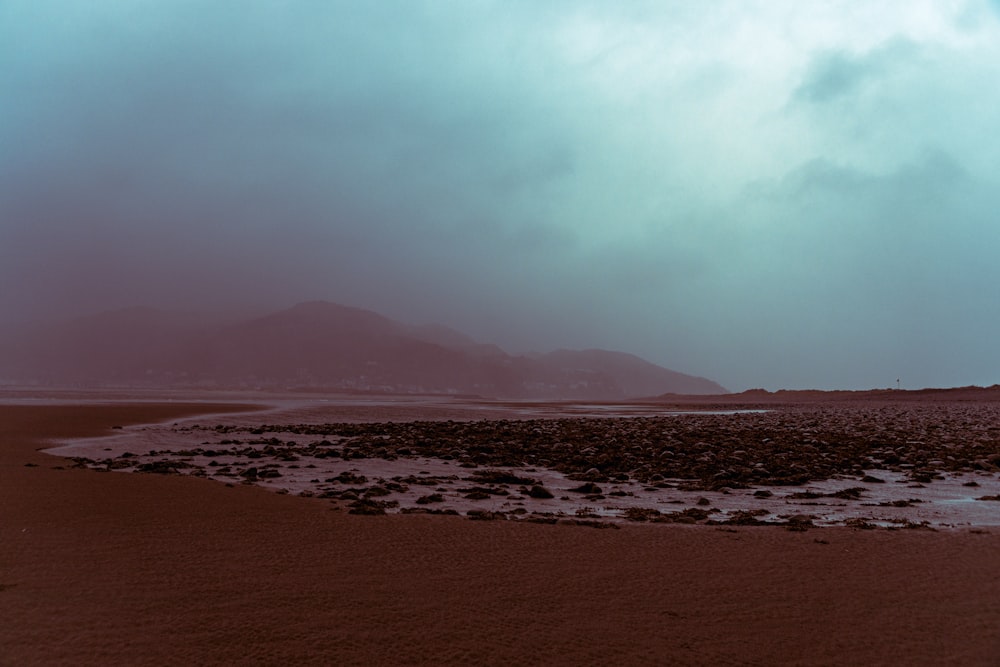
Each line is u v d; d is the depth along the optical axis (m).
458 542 12.63
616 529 14.15
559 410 89.56
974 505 19.25
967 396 117.88
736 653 7.71
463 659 7.41
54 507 14.82
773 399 145.50
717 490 21.83
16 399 93.38
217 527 13.38
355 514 15.22
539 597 9.52
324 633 8.03
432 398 168.50
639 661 7.45
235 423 52.56
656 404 121.19
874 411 80.81
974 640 8.09
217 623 8.27
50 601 8.87
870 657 7.63
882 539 13.30
